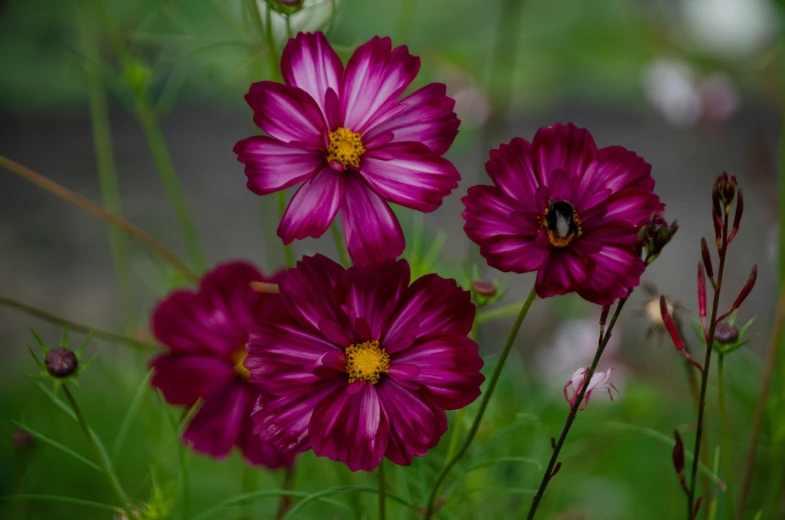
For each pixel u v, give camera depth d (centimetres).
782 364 110
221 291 102
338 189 91
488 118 147
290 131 91
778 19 134
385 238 91
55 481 127
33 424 118
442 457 106
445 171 91
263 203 123
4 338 218
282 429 90
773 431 108
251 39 108
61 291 242
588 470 123
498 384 115
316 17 106
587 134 90
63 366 94
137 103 117
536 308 171
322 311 90
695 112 184
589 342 135
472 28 239
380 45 91
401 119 92
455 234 221
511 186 89
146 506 97
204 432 101
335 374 90
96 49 119
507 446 113
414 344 90
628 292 88
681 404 148
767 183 168
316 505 110
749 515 116
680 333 98
